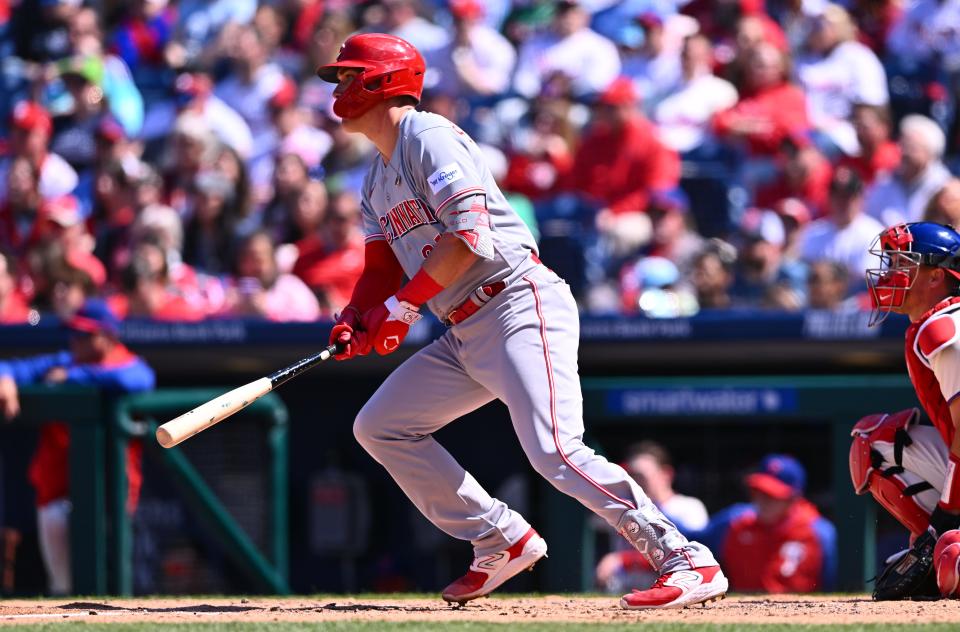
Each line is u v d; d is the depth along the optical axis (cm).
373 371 2880
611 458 2595
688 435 2600
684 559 1448
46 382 2652
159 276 3278
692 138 3788
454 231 1380
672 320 2767
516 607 1555
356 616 1427
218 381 2967
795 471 2455
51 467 2642
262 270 3291
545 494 2658
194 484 2655
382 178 1466
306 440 2900
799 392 2473
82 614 1505
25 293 3588
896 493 1583
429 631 1234
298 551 2878
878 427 1599
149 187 3806
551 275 1464
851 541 2445
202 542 2691
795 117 3703
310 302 3350
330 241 3425
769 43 3753
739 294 3238
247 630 1264
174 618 1415
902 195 3381
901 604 1495
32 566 2766
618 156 3603
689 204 3619
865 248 3262
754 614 1398
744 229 3453
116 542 2580
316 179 3856
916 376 1512
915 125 3528
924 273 1528
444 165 1387
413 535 2850
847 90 3869
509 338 1430
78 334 2639
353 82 1424
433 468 1516
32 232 3666
